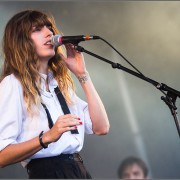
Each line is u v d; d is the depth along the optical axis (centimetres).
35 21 465
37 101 438
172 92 455
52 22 483
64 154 435
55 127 398
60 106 458
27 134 436
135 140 1309
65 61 489
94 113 488
